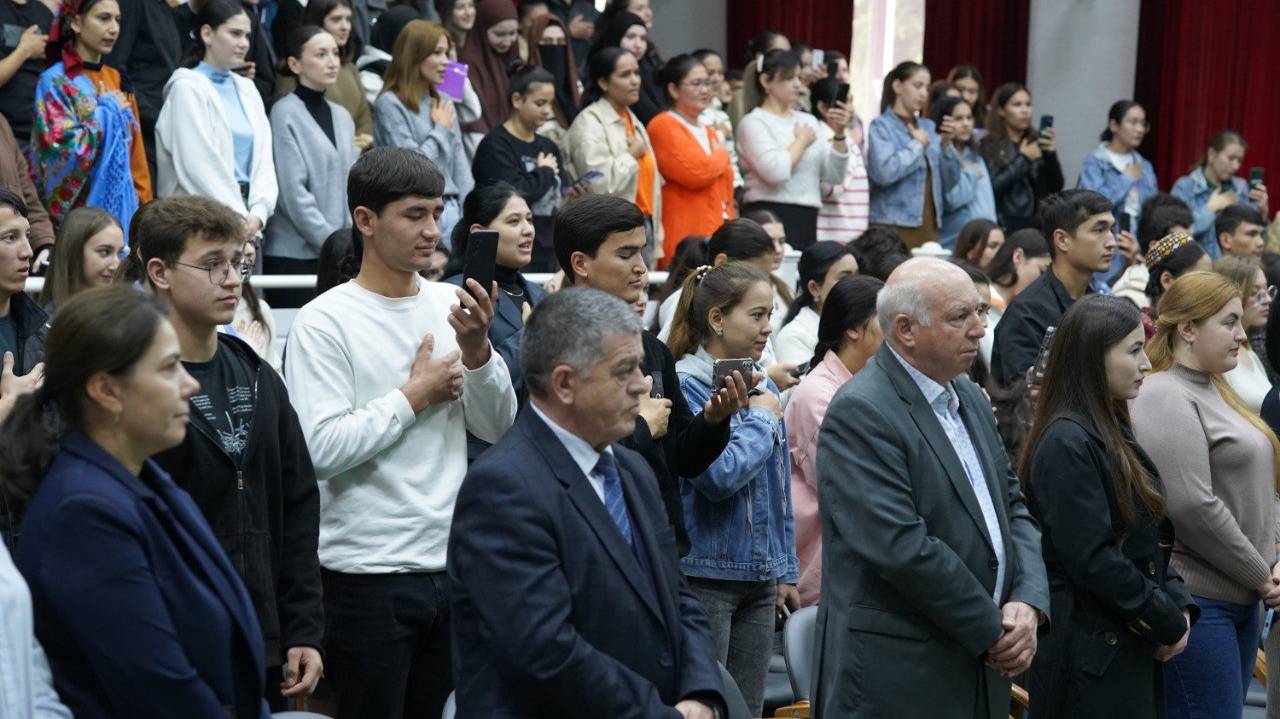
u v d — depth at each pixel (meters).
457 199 6.37
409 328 3.39
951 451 3.25
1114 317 3.54
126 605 2.26
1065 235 5.16
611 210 3.61
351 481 3.30
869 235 6.12
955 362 3.23
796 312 5.40
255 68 5.96
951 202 8.20
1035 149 8.80
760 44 8.32
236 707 2.48
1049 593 3.52
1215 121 10.45
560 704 2.53
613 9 7.97
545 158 6.43
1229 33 10.38
